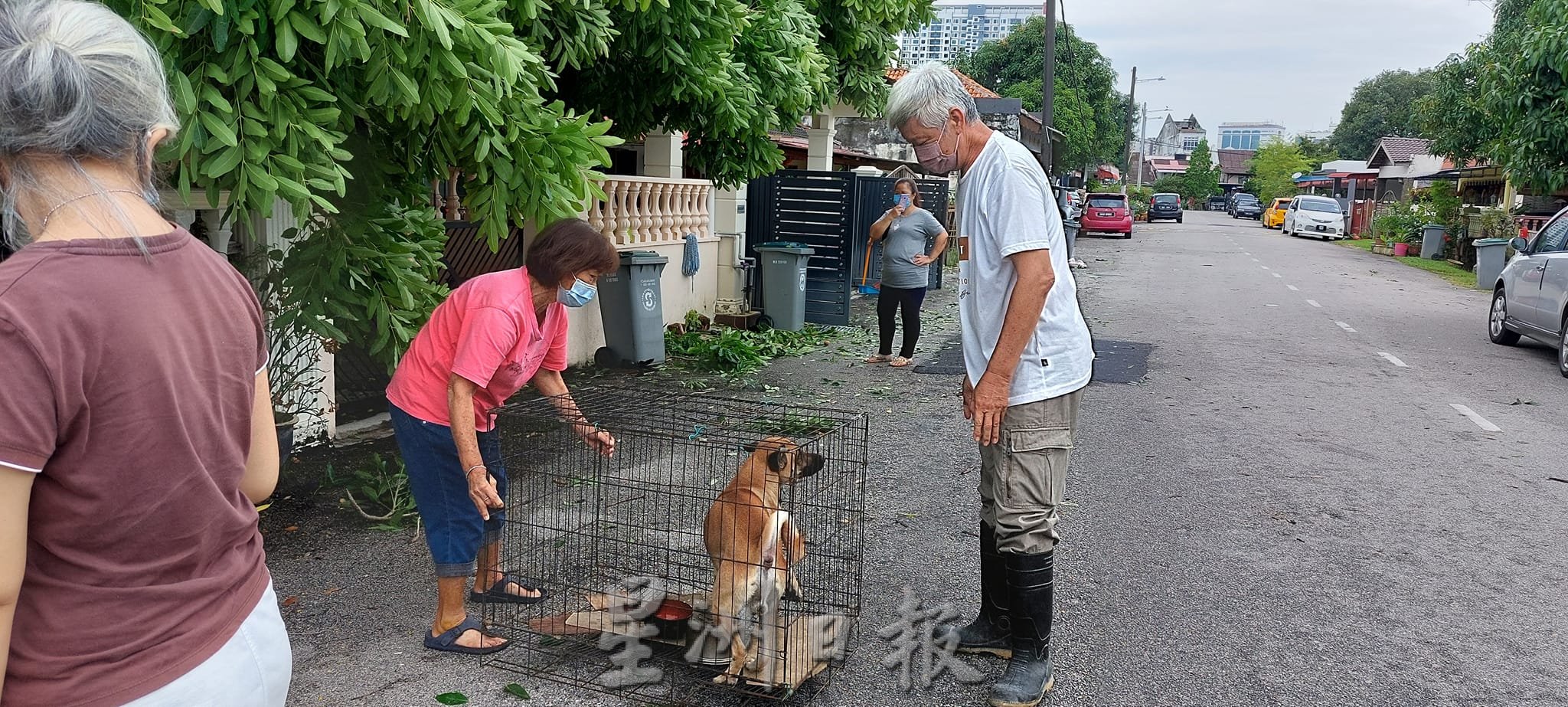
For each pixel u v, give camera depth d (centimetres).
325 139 363
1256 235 3969
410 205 529
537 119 440
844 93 1030
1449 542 511
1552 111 1294
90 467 137
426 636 376
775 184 1259
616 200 975
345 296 476
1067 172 3712
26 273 130
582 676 348
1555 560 488
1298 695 354
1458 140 2489
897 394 845
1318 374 977
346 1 342
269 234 549
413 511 507
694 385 867
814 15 887
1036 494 326
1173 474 624
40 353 128
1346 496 585
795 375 927
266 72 345
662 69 649
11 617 133
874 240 990
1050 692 351
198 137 335
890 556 474
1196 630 404
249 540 166
